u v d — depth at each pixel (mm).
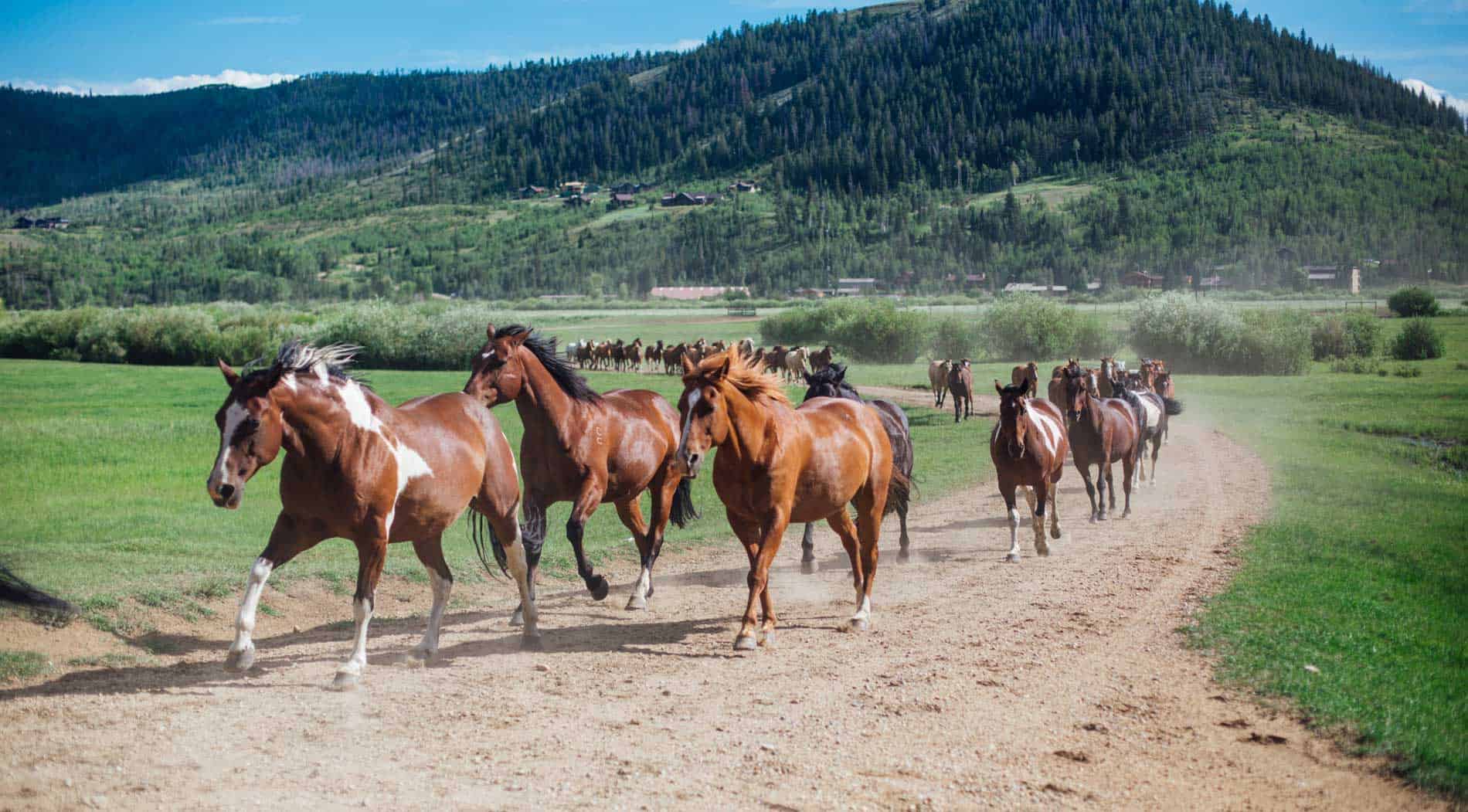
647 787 5285
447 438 7957
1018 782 5371
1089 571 11312
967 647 8203
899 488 11688
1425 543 12844
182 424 28828
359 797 5102
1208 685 7094
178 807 4910
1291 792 5262
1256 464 20844
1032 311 60812
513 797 5137
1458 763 5508
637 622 9438
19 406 35469
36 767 5359
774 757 5723
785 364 49562
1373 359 52438
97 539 12883
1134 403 16562
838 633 8852
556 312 140000
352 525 7160
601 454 9922
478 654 8188
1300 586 10156
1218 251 199375
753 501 8367
